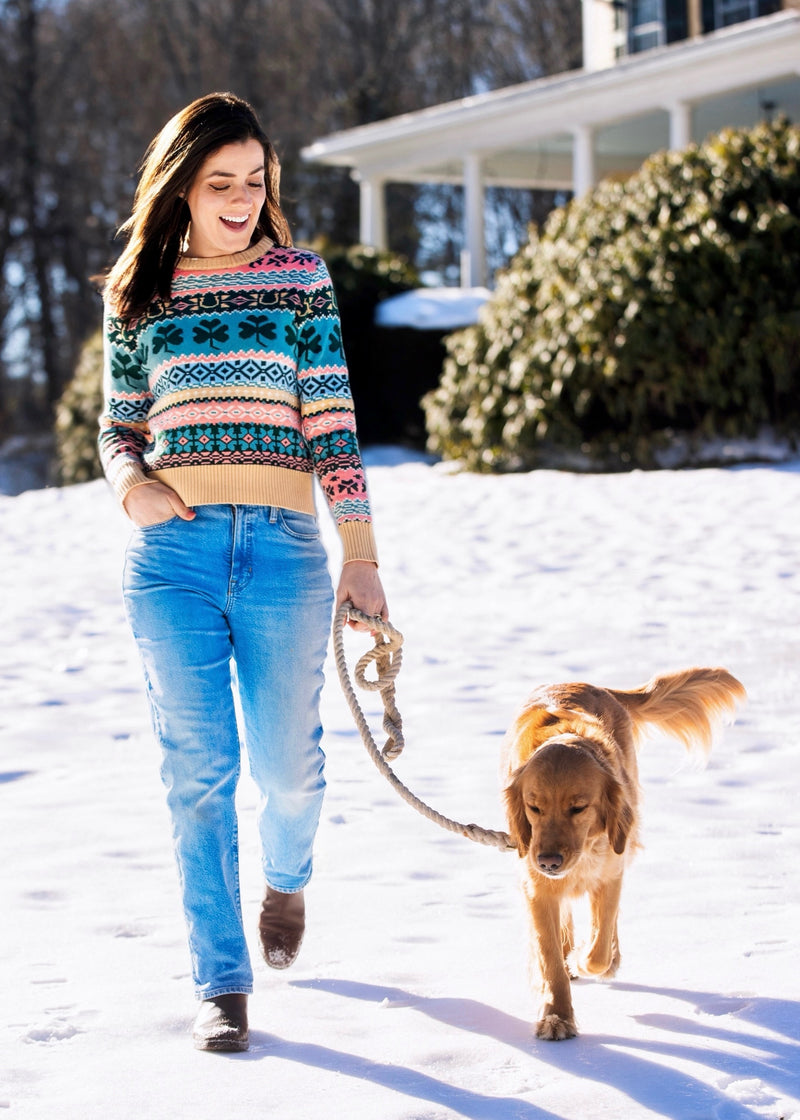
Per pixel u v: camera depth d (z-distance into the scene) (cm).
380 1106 391
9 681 1026
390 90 5697
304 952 525
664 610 1188
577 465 2322
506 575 1403
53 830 678
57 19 5544
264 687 477
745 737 811
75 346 5622
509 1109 387
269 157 500
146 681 477
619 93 3036
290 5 5744
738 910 547
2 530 1959
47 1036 448
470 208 3459
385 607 491
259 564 468
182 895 461
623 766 529
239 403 468
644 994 477
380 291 3131
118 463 479
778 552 1431
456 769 776
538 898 471
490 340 2462
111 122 5631
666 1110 382
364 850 646
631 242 2269
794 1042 426
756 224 2217
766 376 2239
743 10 3209
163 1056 432
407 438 2989
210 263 480
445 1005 473
